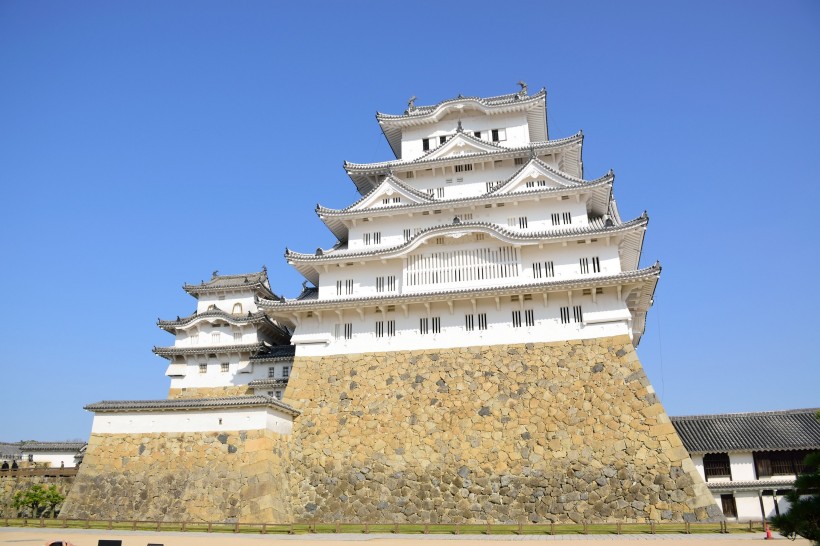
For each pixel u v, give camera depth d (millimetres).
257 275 71688
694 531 36969
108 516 45000
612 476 42875
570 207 53906
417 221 56625
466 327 50344
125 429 47625
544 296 49156
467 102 62938
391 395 49312
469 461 45562
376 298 50969
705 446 46969
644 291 52125
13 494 54781
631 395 44844
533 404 46375
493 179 58938
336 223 58312
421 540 35125
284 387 60031
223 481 44344
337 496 46531
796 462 45781
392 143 68438
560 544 32438
